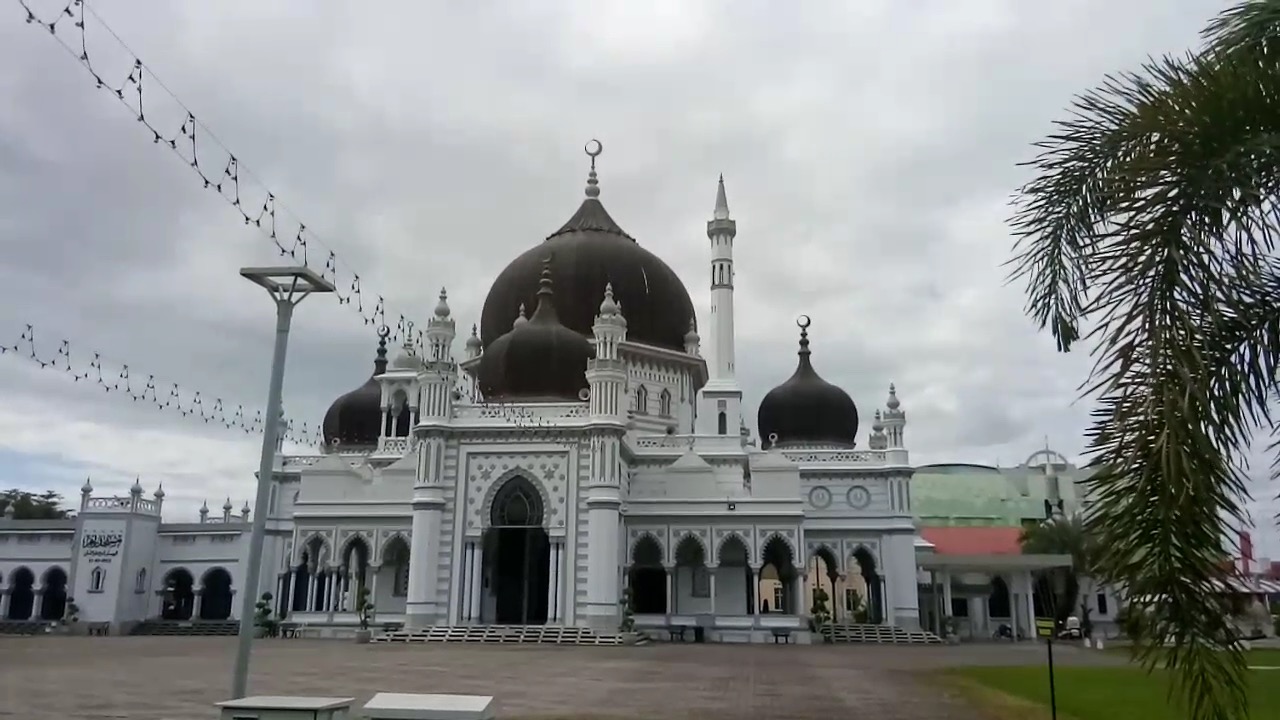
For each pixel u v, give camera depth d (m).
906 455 53.25
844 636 49.06
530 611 47.22
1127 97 6.87
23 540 60.75
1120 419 5.97
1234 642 5.95
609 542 43.72
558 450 45.41
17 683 21.92
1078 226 7.23
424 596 44.00
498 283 56.91
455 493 45.53
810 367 60.25
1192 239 6.11
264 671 25.67
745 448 53.16
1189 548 5.80
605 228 59.22
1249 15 6.53
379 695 11.38
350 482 49.25
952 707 18.97
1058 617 59.94
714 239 55.69
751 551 46.75
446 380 46.25
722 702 19.42
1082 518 6.86
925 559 56.25
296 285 16.08
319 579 52.41
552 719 16.61
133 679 23.08
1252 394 6.45
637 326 54.56
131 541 58.16
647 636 44.84
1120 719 17.08
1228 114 6.11
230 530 59.03
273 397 15.70
